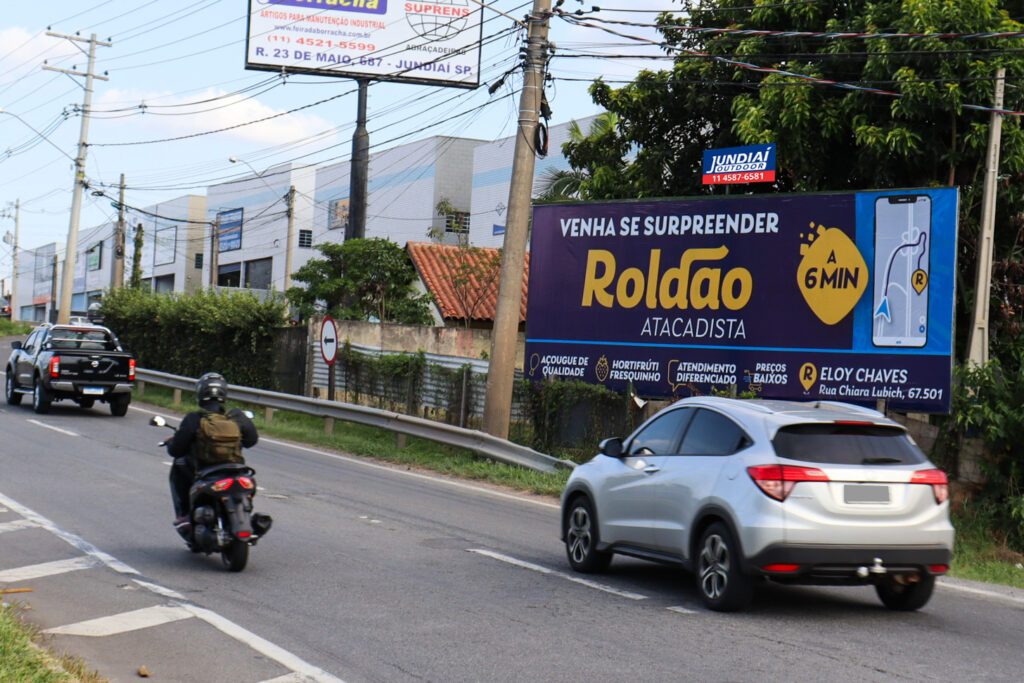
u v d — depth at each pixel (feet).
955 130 63.67
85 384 81.10
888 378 55.47
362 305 114.73
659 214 62.90
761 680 21.11
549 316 66.39
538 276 66.95
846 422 26.99
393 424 67.92
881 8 66.13
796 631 25.48
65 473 51.24
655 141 82.12
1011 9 68.95
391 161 180.96
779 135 68.33
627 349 63.46
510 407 61.67
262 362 97.60
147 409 91.71
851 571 25.81
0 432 68.13
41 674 19.33
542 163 148.46
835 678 21.31
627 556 33.37
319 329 90.38
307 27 118.83
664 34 79.92
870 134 64.18
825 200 57.82
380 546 36.37
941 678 21.54
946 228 54.75
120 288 136.46
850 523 25.77
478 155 161.48
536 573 32.60
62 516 39.93
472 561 34.17
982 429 49.98
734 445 27.66
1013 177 66.33
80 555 33.24
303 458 63.21
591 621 26.20
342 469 59.11
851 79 68.64
